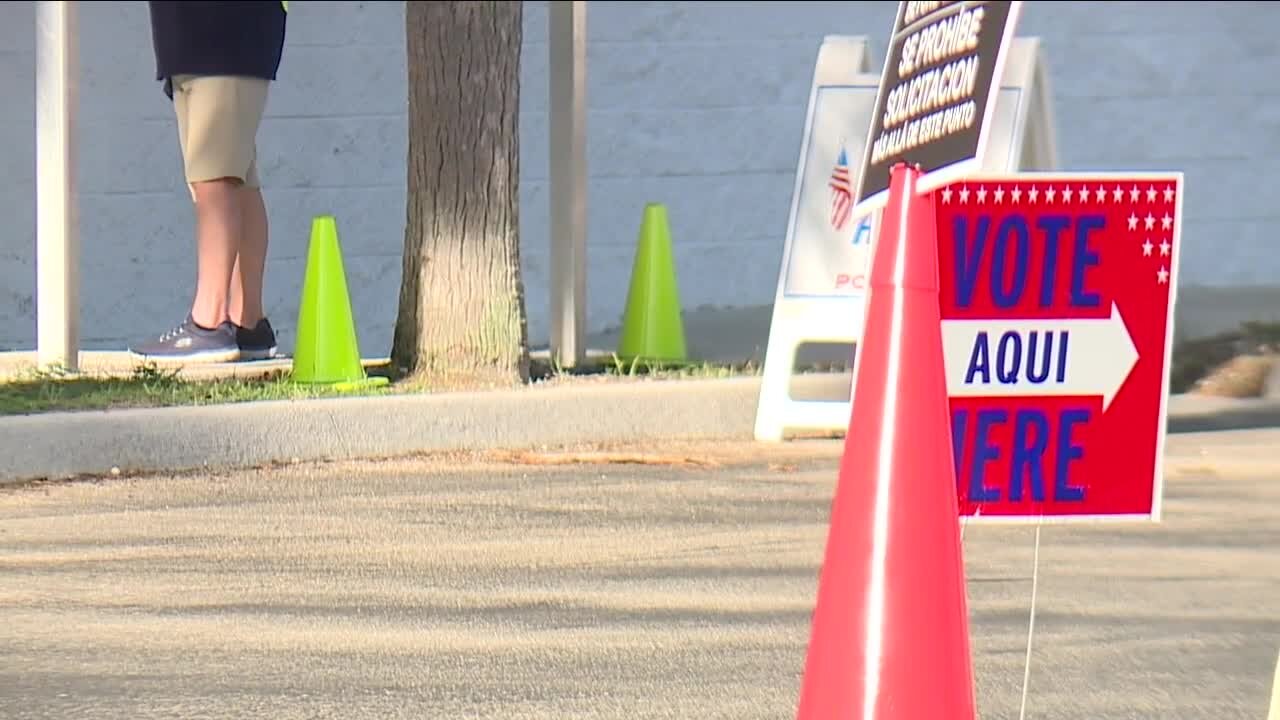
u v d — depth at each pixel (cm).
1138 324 1841
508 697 2034
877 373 1490
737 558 2666
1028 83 3400
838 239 3597
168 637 2258
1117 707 2033
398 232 5159
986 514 1838
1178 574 2595
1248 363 4159
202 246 4144
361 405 3397
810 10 5506
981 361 1830
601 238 5378
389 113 5134
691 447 3512
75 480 3159
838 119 3628
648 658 2181
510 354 3797
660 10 5391
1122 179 1836
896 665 1462
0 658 2167
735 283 5497
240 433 3306
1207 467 3303
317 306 3750
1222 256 5850
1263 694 2081
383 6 5109
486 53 3784
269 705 2002
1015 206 1833
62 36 3844
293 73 5053
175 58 4025
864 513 1479
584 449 3484
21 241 4778
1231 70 5838
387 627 2308
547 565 2617
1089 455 1842
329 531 2812
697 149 5441
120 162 4931
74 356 3928
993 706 2038
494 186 3794
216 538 2762
